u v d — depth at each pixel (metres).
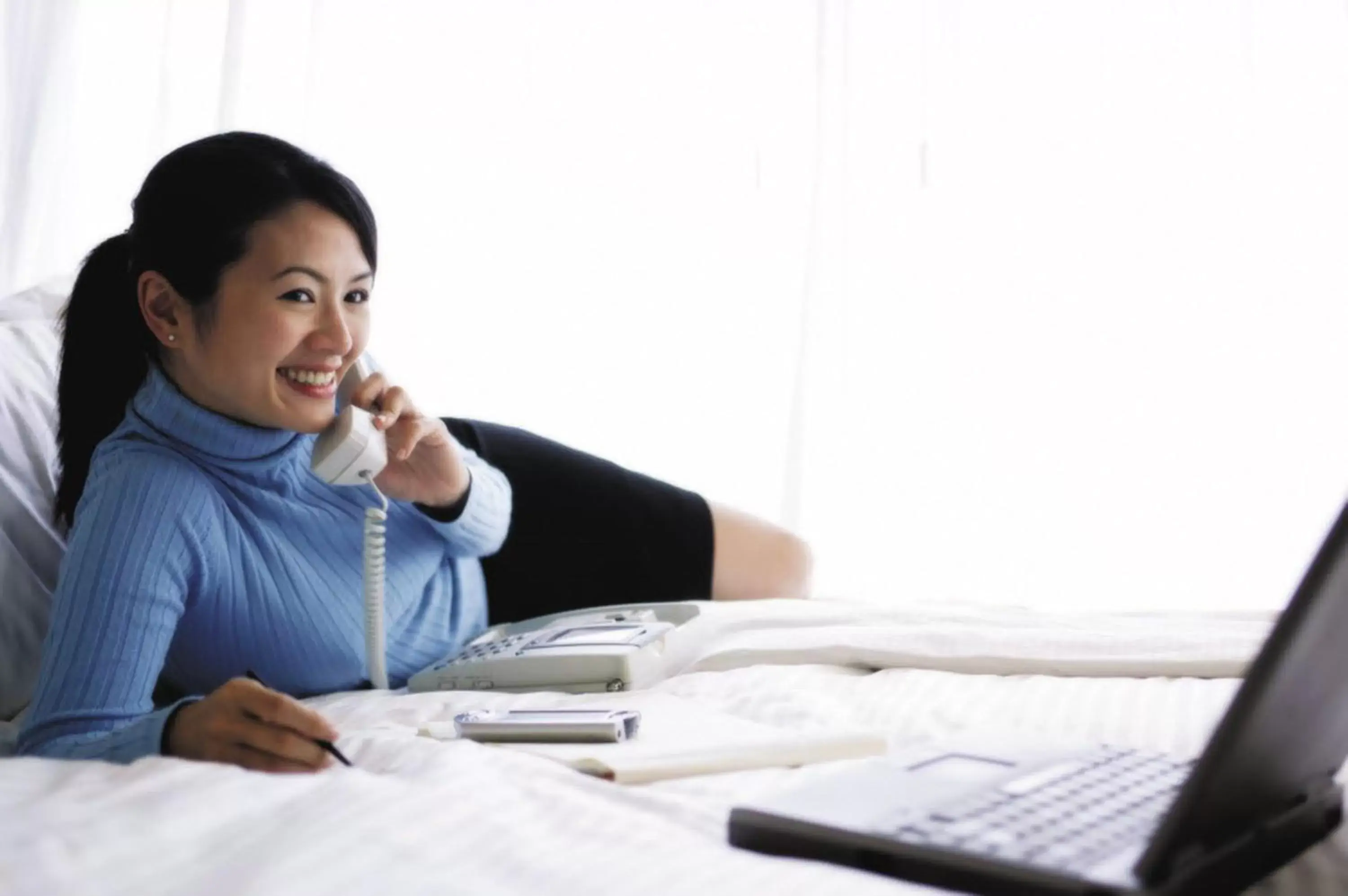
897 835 0.75
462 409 3.27
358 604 1.58
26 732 1.28
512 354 3.26
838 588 3.06
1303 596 0.65
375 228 1.48
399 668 1.64
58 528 1.64
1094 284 2.99
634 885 0.72
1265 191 2.90
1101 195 2.98
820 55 3.07
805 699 1.30
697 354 3.20
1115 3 2.98
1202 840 0.71
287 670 1.53
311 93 3.15
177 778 0.88
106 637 1.31
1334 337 2.86
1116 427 2.97
